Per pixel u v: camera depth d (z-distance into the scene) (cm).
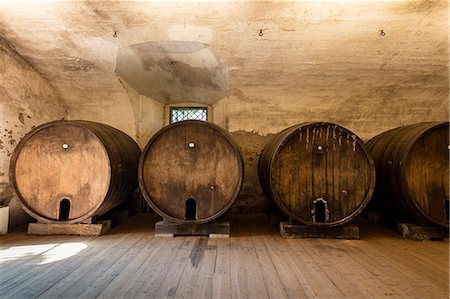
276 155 387
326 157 393
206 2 363
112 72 509
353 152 395
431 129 378
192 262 293
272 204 494
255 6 369
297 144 394
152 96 605
